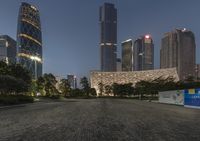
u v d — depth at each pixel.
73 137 13.68
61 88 180.62
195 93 46.66
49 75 147.25
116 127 17.89
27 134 14.88
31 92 142.88
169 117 26.09
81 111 35.22
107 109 40.06
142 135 14.41
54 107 46.75
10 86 68.06
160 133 15.20
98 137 13.67
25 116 27.30
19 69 88.75
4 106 49.94
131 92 180.00
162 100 77.31
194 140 13.02
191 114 30.36
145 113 31.55
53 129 16.89
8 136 14.25
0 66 83.44
